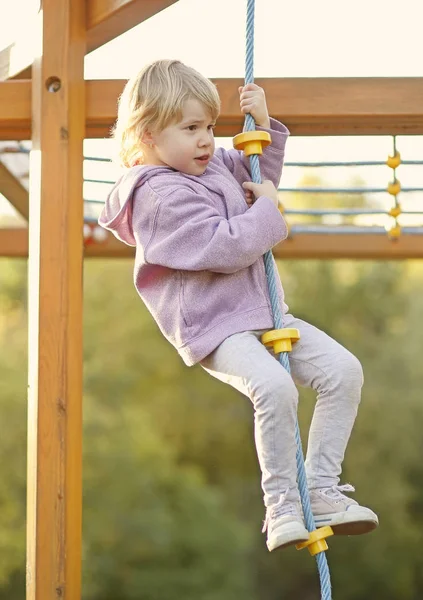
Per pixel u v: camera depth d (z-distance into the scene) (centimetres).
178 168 375
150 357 1966
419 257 736
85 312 1928
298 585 1978
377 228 720
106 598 1680
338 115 476
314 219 1134
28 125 470
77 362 430
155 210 367
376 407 1998
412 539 1958
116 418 1755
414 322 2061
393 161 627
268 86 479
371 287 2112
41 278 430
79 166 445
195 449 2020
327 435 365
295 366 374
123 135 382
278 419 347
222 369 363
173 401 2012
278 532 344
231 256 355
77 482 421
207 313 368
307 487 352
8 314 1916
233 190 382
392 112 475
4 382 1584
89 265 1961
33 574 411
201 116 368
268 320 370
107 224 383
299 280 2144
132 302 1967
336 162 629
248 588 1845
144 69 376
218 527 1802
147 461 1775
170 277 373
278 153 398
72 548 415
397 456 1981
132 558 1702
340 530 363
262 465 351
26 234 725
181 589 1731
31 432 427
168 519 1734
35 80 451
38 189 438
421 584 1959
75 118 446
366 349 2062
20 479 1545
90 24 452
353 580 1956
